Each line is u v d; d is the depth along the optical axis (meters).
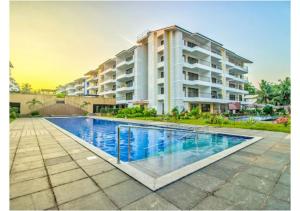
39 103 30.78
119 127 4.18
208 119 15.30
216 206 2.27
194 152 6.33
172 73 26.05
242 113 28.70
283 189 2.74
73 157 4.60
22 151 5.26
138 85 30.58
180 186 2.84
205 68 28.23
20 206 2.28
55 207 2.26
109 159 4.30
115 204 2.32
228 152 4.95
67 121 21.98
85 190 2.72
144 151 7.66
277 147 5.75
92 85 52.47
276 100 36.78
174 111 20.17
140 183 2.96
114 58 38.19
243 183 2.96
